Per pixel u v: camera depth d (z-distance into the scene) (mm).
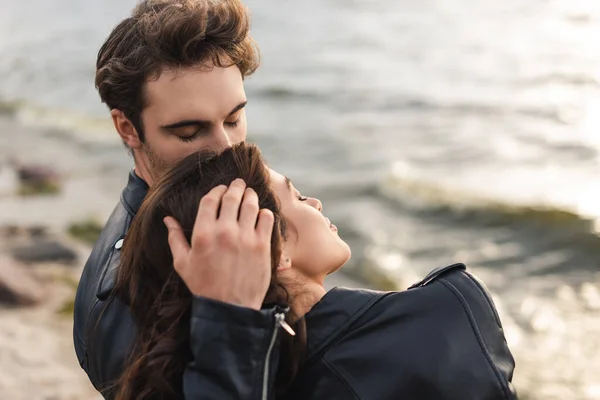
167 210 1715
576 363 7672
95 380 2121
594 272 10102
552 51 30375
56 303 8016
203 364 1576
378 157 15875
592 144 16656
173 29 1975
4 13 45344
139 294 1770
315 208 1859
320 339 1725
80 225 10859
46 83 26203
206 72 2016
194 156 1768
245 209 1641
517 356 7863
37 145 17406
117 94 2104
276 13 42031
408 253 10812
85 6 47656
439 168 15133
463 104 21594
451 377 1671
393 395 1669
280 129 18703
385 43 33219
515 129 18453
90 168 15156
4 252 9258
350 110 21047
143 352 1740
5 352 6770
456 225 11844
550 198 12695
